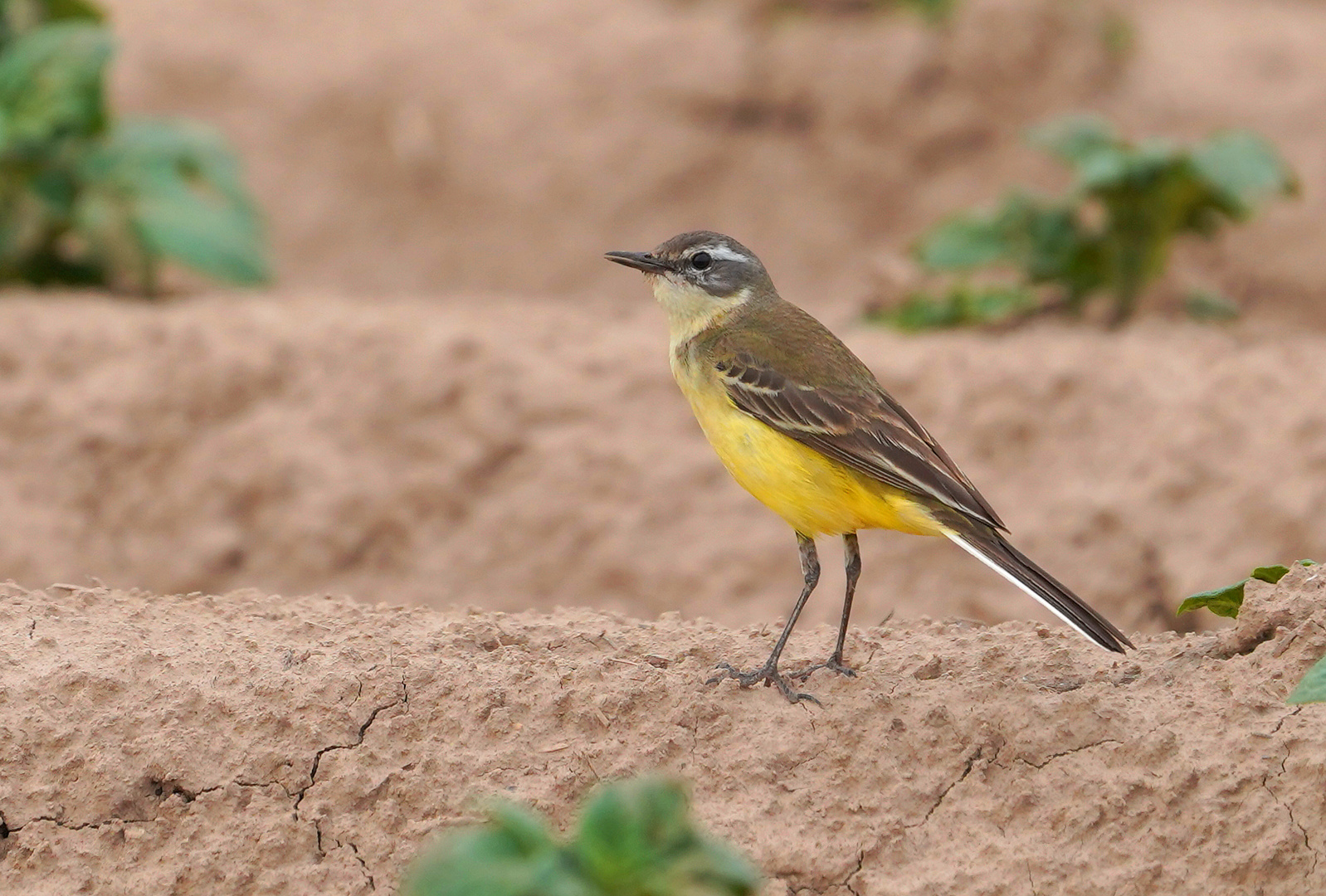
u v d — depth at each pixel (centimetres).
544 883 477
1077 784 709
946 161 2744
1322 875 661
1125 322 1914
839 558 1552
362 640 836
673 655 817
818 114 2777
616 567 1575
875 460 793
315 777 723
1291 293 2517
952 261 1939
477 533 1599
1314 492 1462
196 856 701
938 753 727
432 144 2792
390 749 734
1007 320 1952
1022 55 2730
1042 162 2706
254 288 2045
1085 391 1600
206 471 1605
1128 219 1881
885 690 761
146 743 728
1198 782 699
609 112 2819
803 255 2722
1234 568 1456
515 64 2859
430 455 1630
